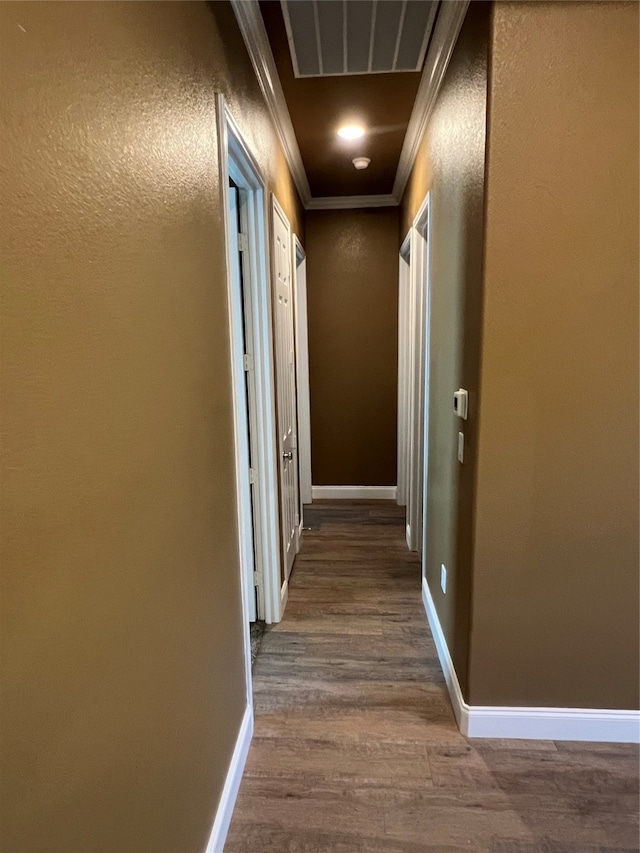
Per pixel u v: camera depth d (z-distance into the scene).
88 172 0.72
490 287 1.46
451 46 1.80
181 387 1.11
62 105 0.65
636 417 1.51
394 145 2.85
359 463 4.35
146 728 0.92
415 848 1.36
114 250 0.80
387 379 4.18
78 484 0.69
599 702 1.69
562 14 1.33
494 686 1.71
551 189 1.41
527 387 1.51
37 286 0.60
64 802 0.66
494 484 1.57
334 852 1.36
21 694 0.57
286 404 2.85
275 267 2.41
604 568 1.60
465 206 1.67
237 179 1.96
